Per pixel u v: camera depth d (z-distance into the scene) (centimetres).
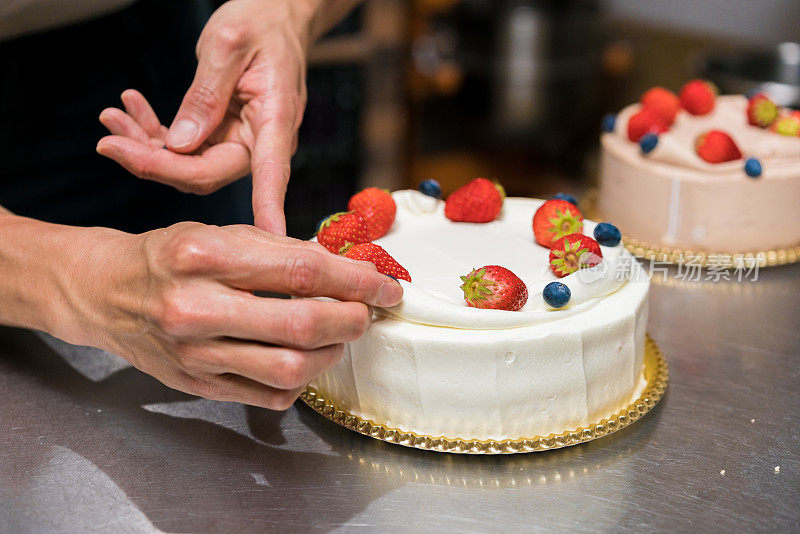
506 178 155
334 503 66
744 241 92
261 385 63
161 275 61
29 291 68
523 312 69
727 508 66
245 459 69
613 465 69
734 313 85
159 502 66
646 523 65
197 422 72
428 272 73
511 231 79
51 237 67
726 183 90
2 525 65
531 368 68
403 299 69
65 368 77
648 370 77
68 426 72
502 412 69
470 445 69
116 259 64
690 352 80
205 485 67
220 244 60
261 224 75
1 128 90
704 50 156
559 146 152
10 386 75
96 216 96
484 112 156
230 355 61
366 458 69
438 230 79
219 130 83
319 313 60
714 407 74
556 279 72
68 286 66
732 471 68
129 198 97
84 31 91
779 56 133
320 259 61
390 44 150
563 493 67
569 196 80
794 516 65
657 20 177
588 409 71
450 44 154
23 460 69
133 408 74
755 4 166
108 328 65
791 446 70
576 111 152
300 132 131
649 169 92
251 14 82
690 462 69
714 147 90
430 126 163
